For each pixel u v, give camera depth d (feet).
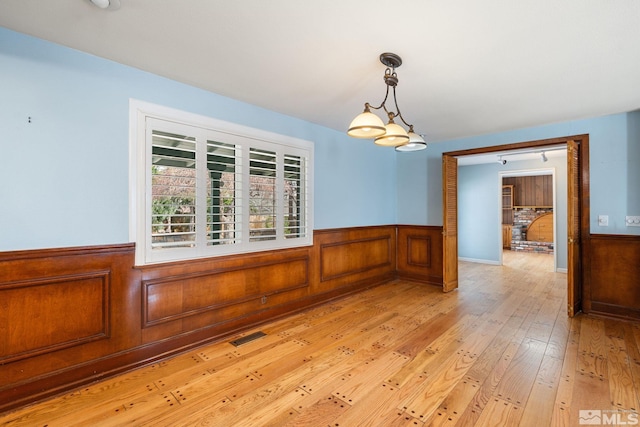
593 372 7.40
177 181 8.59
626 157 11.18
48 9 5.44
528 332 9.88
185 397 6.50
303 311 11.97
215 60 7.34
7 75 6.12
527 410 6.03
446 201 14.62
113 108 7.44
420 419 5.80
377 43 6.52
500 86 8.77
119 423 5.72
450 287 14.87
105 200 7.33
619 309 11.15
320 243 12.87
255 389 6.79
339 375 7.34
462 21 5.71
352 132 6.59
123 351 7.55
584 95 9.46
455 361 7.99
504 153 14.84
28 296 6.32
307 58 7.20
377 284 15.93
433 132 14.05
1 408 5.98
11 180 6.17
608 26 5.83
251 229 10.37
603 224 11.59
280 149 11.32
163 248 8.32
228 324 9.64
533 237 29.86
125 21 5.81
